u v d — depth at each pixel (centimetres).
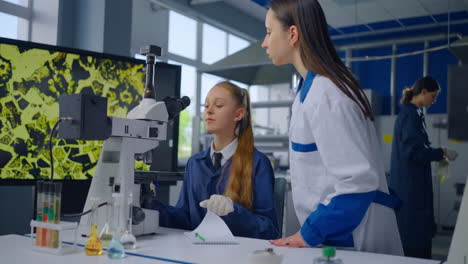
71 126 114
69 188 199
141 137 132
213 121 165
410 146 311
